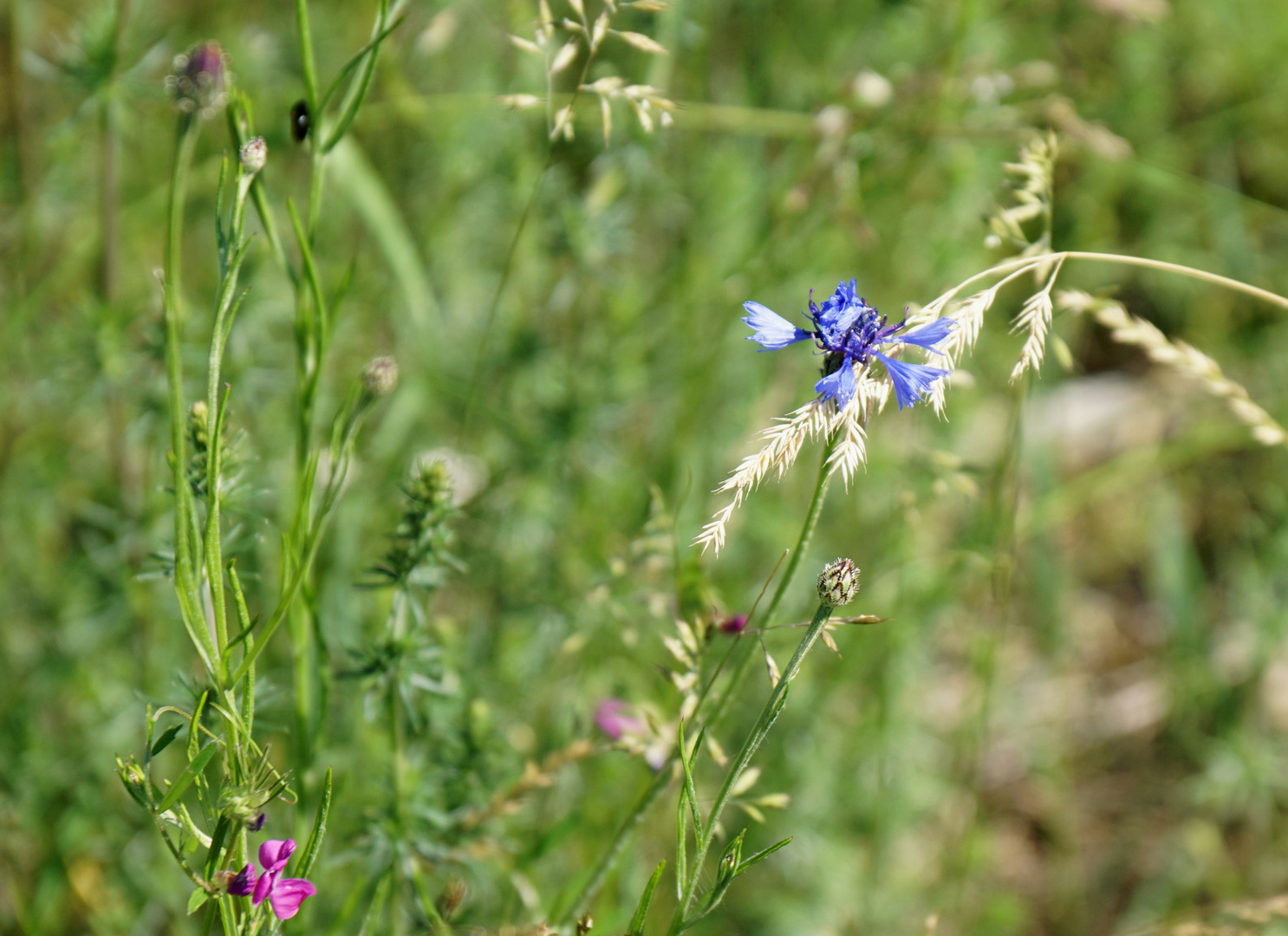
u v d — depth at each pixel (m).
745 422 1.12
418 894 0.78
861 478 1.12
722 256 1.12
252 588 0.91
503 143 1.09
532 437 1.00
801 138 1.02
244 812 0.67
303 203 1.09
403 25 1.09
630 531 0.98
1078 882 1.14
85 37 0.86
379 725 0.90
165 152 1.09
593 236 0.97
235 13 1.12
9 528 0.98
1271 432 0.78
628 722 0.81
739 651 0.85
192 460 0.72
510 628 0.99
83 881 0.92
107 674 0.93
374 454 1.01
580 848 0.90
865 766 1.05
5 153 1.09
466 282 1.15
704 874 0.94
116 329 0.89
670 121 0.77
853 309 0.70
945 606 1.07
